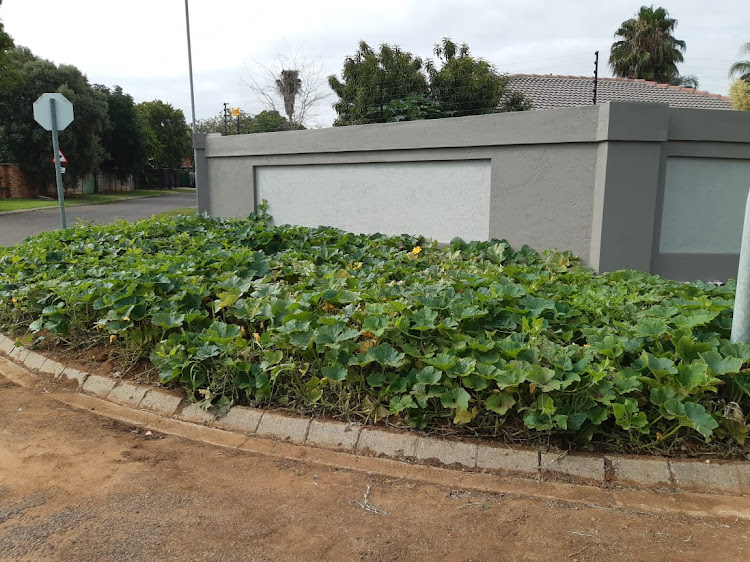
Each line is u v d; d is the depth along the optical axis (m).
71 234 8.16
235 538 2.66
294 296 4.90
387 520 2.81
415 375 3.66
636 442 3.29
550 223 6.95
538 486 3.12
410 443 3.43
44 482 3.16
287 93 18.91
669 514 2.89
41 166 28.05
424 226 8.27
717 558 2.54
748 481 3.13
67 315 5.14
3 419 3.99
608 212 6.40
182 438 3.71
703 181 6.78
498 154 7.34
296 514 2.86
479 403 3.51
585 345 3.99
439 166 8.03
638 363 3.60
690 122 6.53
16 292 5.60
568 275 5.75
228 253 6.13
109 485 3.13
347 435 3.54
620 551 2.58
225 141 10.55
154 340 4.64
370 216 8.86
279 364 3.94
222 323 4.34
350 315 4.40
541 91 17.61
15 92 27.17
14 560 2.48
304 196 9.64
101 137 32.94
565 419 3.16
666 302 4.68
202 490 3.08
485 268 5.98
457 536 2.69
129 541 2.63
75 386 4.53
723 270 6.91
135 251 6.77
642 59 34.09
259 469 3.32
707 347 3.62
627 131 6.27
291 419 3.71
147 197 33.66
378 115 13.44
